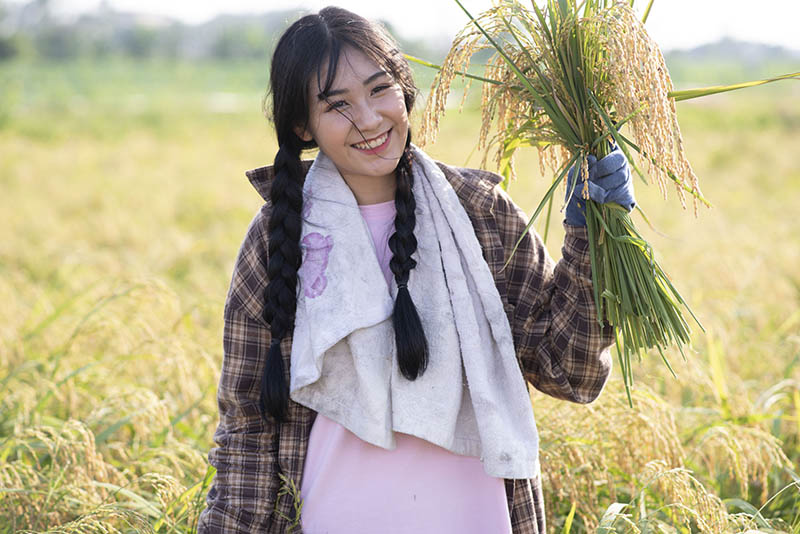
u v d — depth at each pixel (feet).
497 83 7.39
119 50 351.67
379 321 6.54
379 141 6.61
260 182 7.13
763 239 23.62
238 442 6.99
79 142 72.43
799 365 13.62
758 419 11.03
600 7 6.98
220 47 328.49
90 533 8.39
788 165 49.80
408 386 6.54
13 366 14.39
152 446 11.59
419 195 6.88
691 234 24.94
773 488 10.92
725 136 69.82
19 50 238.89
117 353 14.88
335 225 6.75
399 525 6.64
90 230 32.50
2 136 73.67
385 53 6.68
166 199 39.06
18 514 9.33
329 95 6.51
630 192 6.83
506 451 6.41
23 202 38.19
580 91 6.97
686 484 8.07
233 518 6.88
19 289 19.54
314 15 6.75
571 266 6.98
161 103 117.80
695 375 11.84
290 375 6.81
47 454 11.50
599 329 6.97
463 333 6.57
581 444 9.88
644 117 6.44
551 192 6.88
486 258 7.05
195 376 13.53
